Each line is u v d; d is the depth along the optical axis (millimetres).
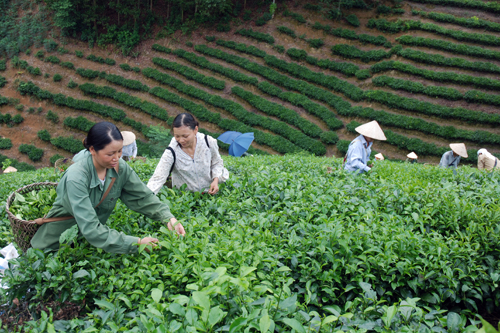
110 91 23016
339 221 3068
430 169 6508
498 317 3168
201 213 3482
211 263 2340
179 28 24969
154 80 23578
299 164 6500
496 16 22719
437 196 4027
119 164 2807
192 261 2498
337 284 2773
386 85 20609
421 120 18969
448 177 5777
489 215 3547
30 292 2561
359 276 2668
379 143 19312
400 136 18828
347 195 4145
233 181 4242
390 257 2756
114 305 2201
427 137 18922
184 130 3584
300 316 1983
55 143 21328
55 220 2760
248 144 14133
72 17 24125
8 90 23484
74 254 2625
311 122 20672
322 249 2656
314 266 2660
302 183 4523
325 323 1814
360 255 2717
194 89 22469
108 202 2834
